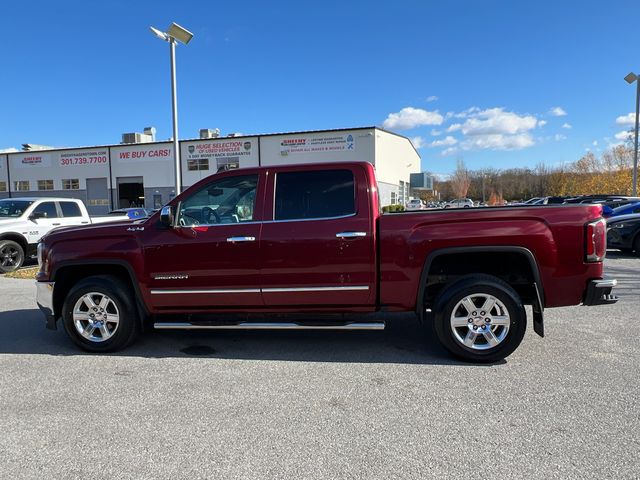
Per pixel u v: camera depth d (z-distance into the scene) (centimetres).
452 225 438
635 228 1232
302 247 452
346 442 304
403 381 407
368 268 448
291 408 356
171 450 298
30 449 301
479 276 442
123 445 305
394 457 286
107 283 488
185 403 368
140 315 496
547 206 437
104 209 4378
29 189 4578
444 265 462
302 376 423
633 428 316
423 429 320
